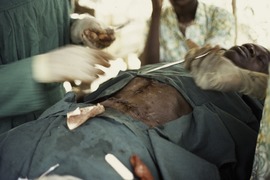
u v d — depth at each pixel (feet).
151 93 3.57
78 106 3.36
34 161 2.77
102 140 2.85
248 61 3.95
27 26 3.67
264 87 3.50
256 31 8.36
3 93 2.97
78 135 2.90
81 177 2.59
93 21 4.34
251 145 3.36
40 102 3.08
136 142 2.91
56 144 2.83
